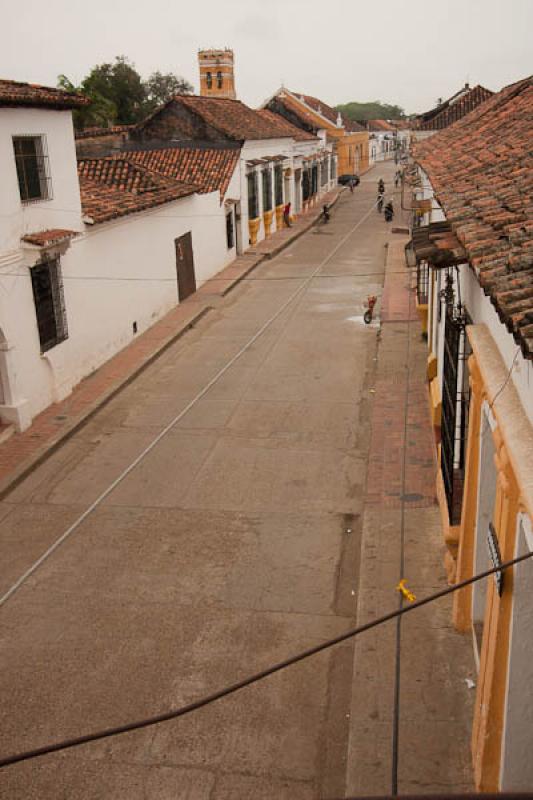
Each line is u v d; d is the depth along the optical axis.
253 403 14.45
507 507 4.65
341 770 6.20
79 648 7.80
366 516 9.87
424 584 8.27
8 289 12.76
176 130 31.28
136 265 18.83
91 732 6.69
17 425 13.06
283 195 38.16
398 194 52.38
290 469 11.62
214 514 10.38
